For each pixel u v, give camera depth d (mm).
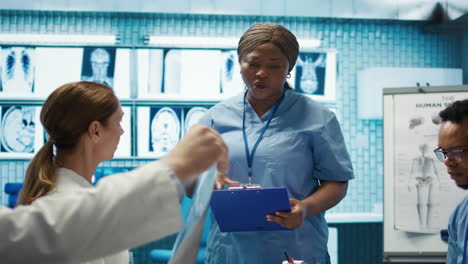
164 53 3750
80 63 3713
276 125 1527
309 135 1506
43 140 3709
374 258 3861
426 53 4020
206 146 474
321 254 1525
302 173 1496
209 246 1549
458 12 3879
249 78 1447
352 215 3670
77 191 447
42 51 3703
